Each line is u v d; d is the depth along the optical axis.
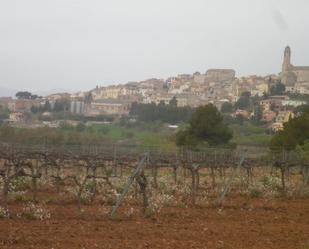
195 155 44.06
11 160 30.97
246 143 83.56
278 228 22.06
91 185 31.67
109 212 23.92
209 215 25.20
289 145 69.69
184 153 44.38
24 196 27.84
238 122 150.12
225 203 30.23
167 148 58.81
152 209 24.84
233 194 35.31
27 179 33.28
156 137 88.25
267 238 19.55
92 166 30.05
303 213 27.69
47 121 169.12
